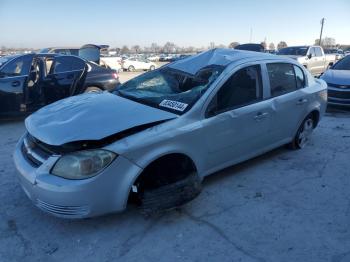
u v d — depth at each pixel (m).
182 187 3.32
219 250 2.96
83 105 3.65
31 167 3.10
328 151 5.36
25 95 6.99
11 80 6.86
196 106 3.54
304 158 5.03
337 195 3.95
